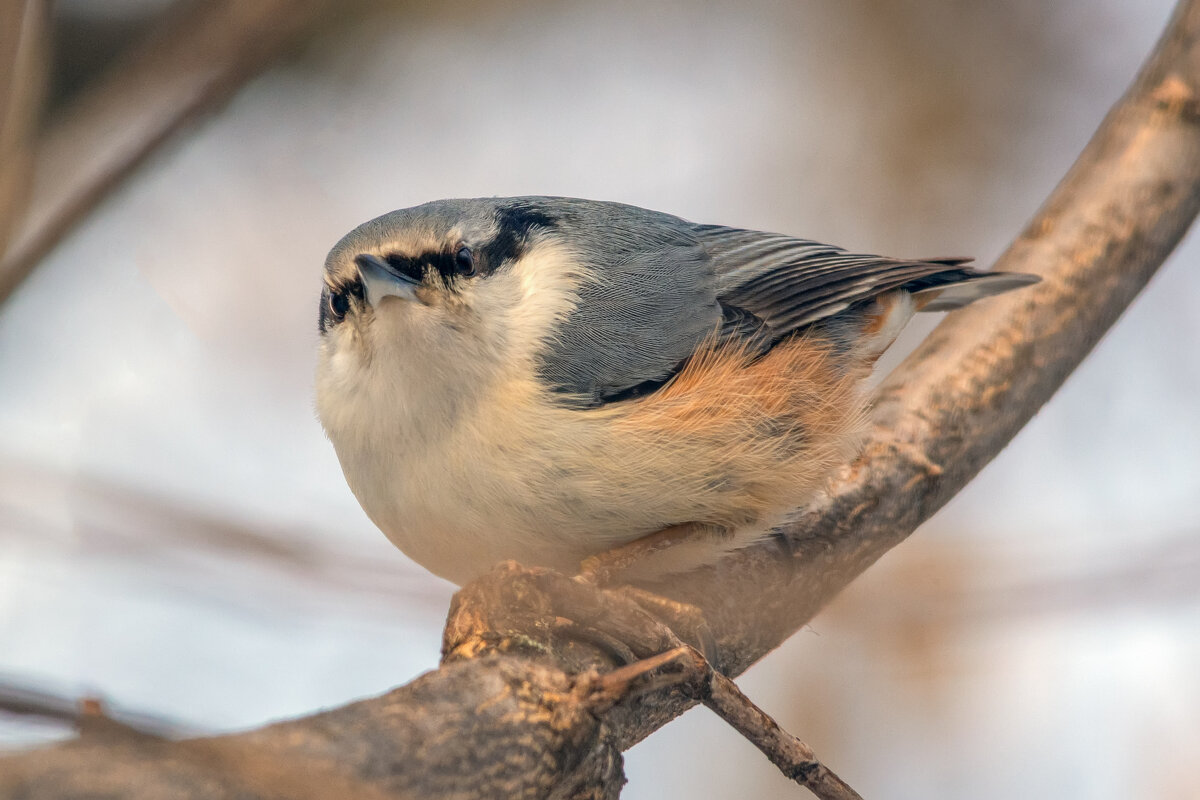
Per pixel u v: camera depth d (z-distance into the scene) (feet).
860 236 42.42
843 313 27.20
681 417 22.34
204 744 11.84
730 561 23.39
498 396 22.07
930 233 42.42
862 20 44.32
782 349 25.07
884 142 43.19
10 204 14.42
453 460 22.09
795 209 42.83
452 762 14.40
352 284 22.90
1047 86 43.47
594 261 24.27
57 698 11.05
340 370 23.32
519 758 15.03
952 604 31.22
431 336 22.06
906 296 27.96
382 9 42.70
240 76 17.39
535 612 17.65
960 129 43.06
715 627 22.27
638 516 22.25
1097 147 28.99
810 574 23.50
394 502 22.86
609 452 21.89
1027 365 26.12
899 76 43.73
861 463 24.89
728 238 26.94
